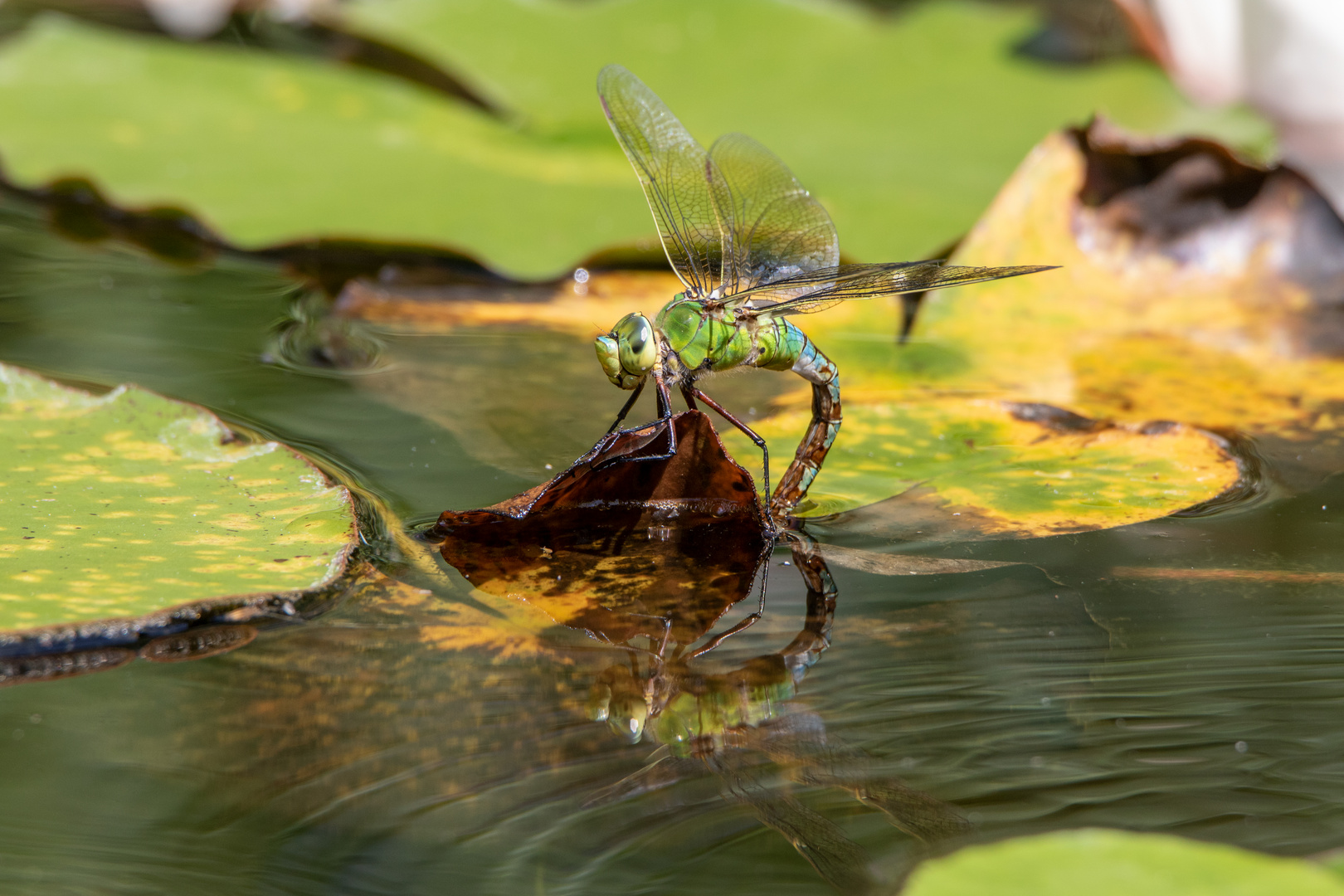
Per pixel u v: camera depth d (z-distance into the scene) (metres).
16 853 1.68
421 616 1.72
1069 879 1.51
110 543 1.72
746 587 1.73
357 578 1.72
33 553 1.72
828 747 1.70
